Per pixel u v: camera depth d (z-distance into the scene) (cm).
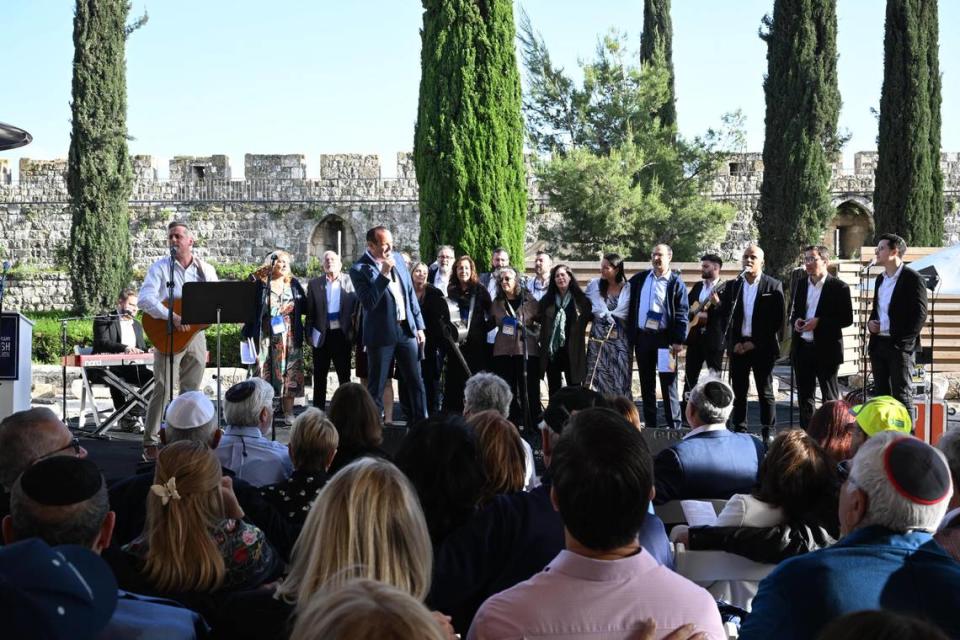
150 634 239
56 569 163
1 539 358
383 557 249
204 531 308
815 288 962
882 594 240
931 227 2144
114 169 2506
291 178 2938
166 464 312
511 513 323
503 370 1004
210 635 296
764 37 2138
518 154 1393
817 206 2084
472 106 1350
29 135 731
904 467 250
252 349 1029
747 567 377
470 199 1349
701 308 1044
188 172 2952
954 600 239
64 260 2962
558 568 228
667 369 995
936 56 2148
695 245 2461
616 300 1032
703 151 2555
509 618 223
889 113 2134
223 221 2947
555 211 2575
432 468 351
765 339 957
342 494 254
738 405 985
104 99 2494
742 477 473
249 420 514
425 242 1370
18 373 827
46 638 156
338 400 479
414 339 935
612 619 221
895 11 2128
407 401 948
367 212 2920
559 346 990
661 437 714
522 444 402
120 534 403
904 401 905
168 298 829
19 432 362
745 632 251
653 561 231
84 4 2467
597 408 242
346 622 132
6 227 2989
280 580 341
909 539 252
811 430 507
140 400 1007
